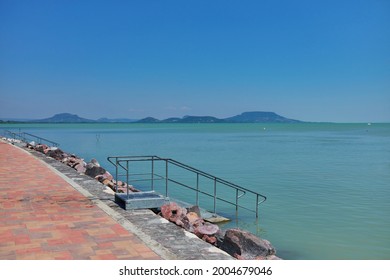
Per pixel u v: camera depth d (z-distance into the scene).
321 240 10.45
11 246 6.26
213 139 70.12
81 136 81.81
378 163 29.78
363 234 11.08
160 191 17.28
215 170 25.31
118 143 56.44
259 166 27.61
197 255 5.98
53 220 7.73
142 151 41.03
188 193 16.95
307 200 15.59
